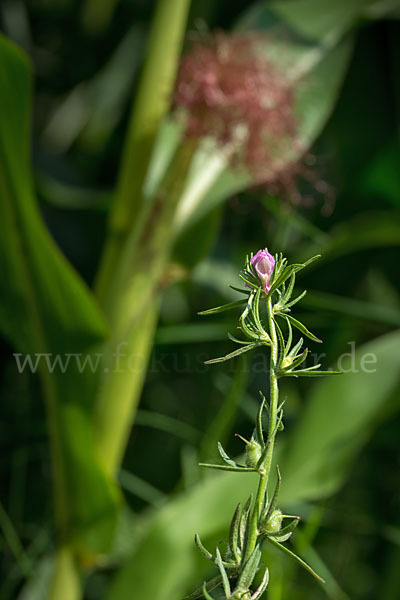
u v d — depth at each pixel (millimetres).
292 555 602
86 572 1273
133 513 1601
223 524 1137
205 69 1230
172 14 1254
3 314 1168
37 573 1383
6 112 1004
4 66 977
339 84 1447
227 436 1572
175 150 1270
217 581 614
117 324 1205
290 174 1385
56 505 1203
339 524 1454
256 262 620
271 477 1154
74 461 1153
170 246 1228
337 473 1172
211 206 1271
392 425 1581
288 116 1307
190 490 1224
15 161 1019
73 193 1580
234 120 1227
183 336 1415
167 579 1127
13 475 1491
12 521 1473
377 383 1188
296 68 1427
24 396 1577
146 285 1217
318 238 1518
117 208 1255
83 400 1142
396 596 1503
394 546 1536
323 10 1513
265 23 1491
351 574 1620
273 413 610
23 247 1072
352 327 1618
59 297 1104
